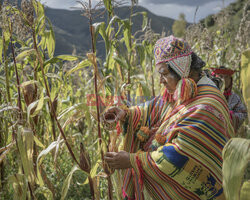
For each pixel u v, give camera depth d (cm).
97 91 176
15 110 193
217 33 438
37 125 221
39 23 194
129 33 252
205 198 171
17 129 192
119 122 210
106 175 191
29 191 190
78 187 293
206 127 163
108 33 221
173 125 177
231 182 99
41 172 225
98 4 160
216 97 170
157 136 180
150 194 190
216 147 166
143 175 187
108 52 210
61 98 285
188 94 167
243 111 311
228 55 428
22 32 174
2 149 194
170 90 183
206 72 199
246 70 97
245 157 96
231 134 174
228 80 312
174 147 166
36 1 193
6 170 241
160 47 177
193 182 168
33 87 200
